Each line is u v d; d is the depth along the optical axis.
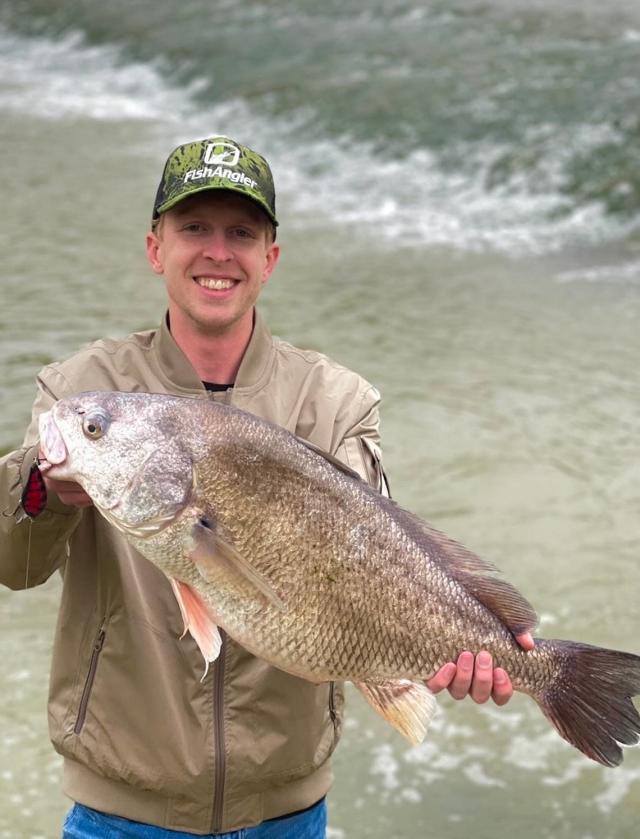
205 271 2.62
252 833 2.72
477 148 12.34
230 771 2.63
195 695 2.62
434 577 2.51
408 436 6.55
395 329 8.23
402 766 4.37
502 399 7.07
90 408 2.36
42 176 12.05
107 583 2.64
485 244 10.38
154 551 2.37
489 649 2.53
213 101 15.10
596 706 2.55
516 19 17.44
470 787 4.27
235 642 2.61
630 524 5.73
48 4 20.95
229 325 2.67
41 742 4.41
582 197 11.27
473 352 7.83
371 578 2.45
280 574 2.40
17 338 7.84
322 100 14.14
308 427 2.75
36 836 3.98
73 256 9.65
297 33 17.50
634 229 10.70
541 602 5.11
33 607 5.21
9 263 9.41
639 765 4.38
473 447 6.44
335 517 2.44
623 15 17.52
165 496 2.33
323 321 8.33
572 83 13.82
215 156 2.60
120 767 2.65
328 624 2.44
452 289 9.15
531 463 6.28
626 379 7.42
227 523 2.37
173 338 2.69
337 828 4.06
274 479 2.40
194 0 20.39
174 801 2.66
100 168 12.43
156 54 17.44
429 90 13.99
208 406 2.42
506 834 4.05
